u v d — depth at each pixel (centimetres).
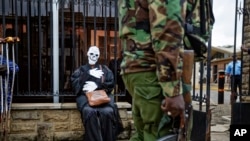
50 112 388
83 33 436
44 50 444
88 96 366
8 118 349
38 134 384
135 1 147
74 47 415
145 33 143
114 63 420
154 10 130
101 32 459
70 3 424
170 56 128
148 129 154
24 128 381
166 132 146
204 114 305
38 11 410
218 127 465
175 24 127
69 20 448
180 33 129
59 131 391
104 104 364
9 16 434
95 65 389
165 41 128
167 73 130
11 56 403
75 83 380
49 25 441
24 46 439
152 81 145
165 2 128
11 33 436
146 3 142
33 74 443
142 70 145
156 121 149
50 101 427
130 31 147
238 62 566
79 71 386
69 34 452
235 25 399
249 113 375
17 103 398
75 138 395
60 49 439
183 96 142
